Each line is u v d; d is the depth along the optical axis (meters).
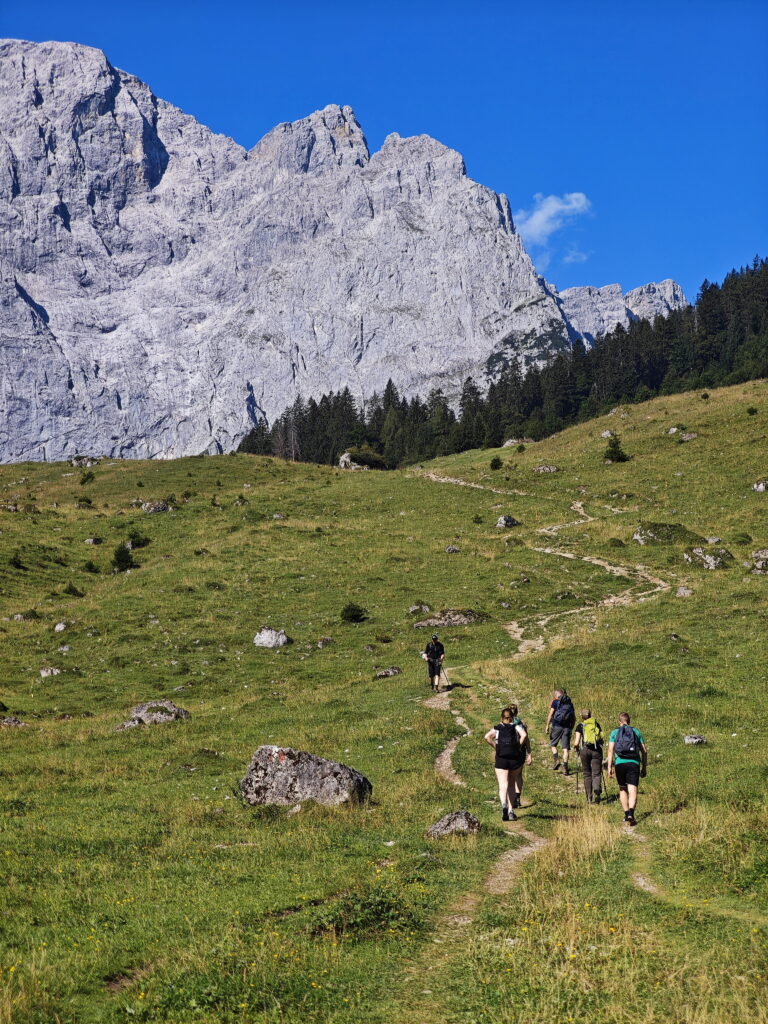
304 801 21.41
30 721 39.16
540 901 14.00
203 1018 9.51
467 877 15.70
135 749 30.69
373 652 51.12
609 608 55.59
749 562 63.06
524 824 19.69
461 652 48.81
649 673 35.56
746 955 11.13
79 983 10.35
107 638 56.00
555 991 10.36
